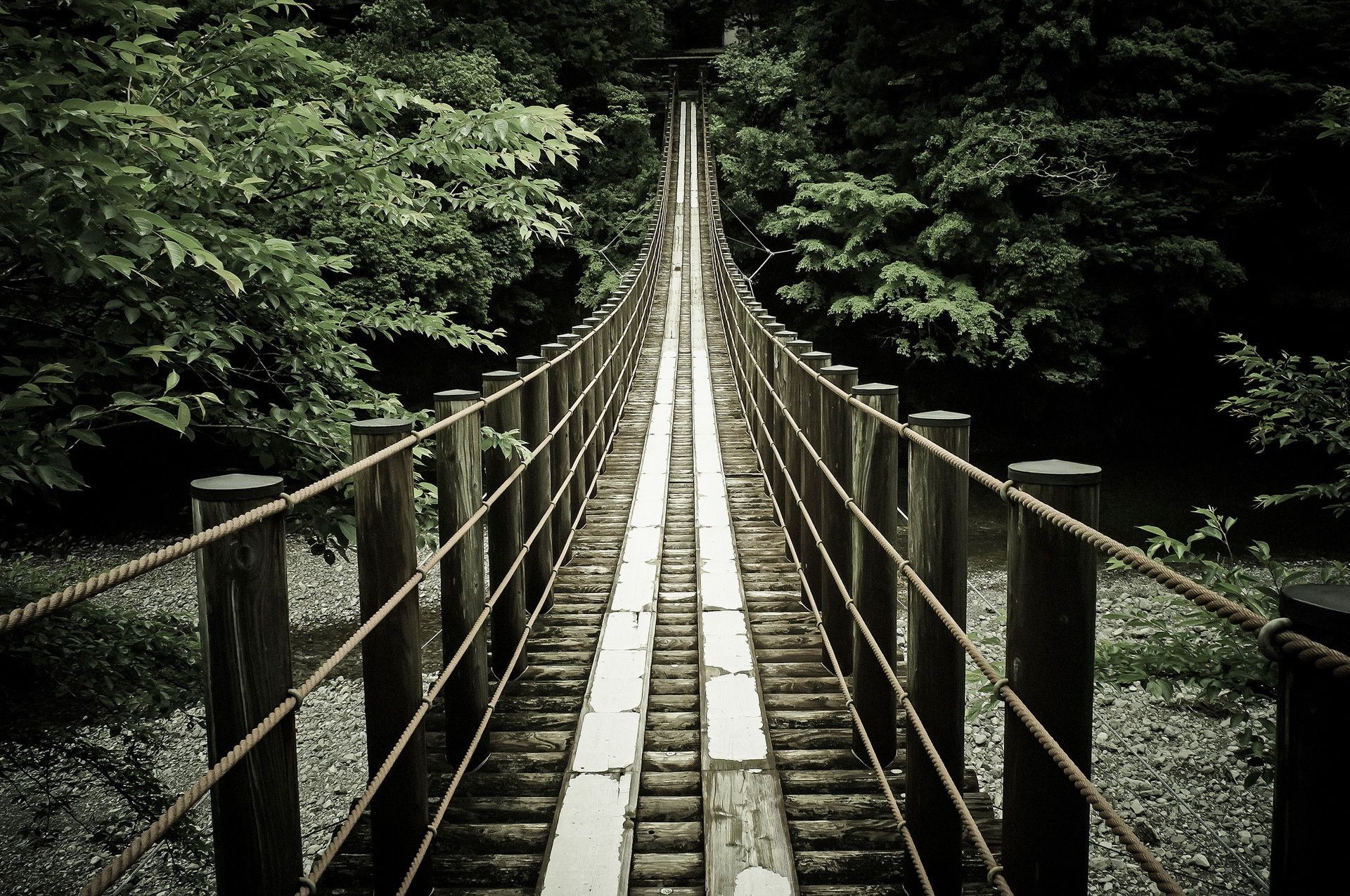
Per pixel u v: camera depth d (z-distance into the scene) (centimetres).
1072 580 149
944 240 1903
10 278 335
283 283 354
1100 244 1841
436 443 295
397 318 447
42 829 562
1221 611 92
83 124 250
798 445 493
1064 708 151
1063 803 153
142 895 594
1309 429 433
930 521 217
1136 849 110
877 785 291
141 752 479
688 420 1009
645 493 687
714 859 251
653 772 304
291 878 160
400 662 227
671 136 3912
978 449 2370
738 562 520
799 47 2706
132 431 1251
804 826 268
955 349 1925
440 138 379
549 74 2662
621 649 401
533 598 446
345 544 395
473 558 302
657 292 2280
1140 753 772
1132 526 1780
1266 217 1911
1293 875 85
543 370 418
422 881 241
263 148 349
